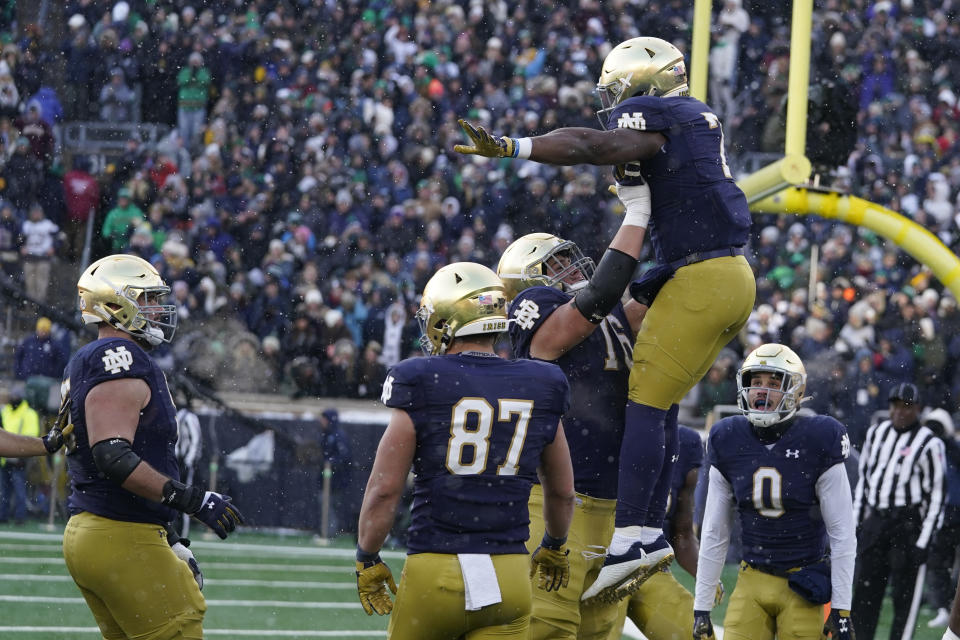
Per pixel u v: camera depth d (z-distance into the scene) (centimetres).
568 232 5781
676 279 1474
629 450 1519
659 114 1441
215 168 5947
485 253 5694
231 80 6341
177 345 5172
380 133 6125
